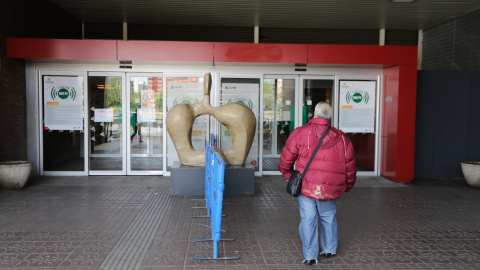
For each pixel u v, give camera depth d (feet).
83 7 30.66
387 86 29.19
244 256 13.60
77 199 21.75
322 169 12.53
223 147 29.86
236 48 26.78
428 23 34.78
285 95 30.22
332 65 28.50
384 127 29.76
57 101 28.68
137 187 25.21
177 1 28.60
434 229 17.06
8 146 25.64
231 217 18.63
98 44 26.18
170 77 29.27
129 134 29.58
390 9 30.27
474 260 13.47
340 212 19.89
